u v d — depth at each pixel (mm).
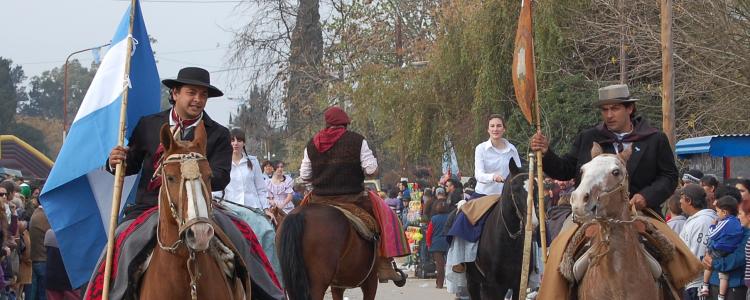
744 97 21828
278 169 16750
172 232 7230
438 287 20500
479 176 11992
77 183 8852
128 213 8180
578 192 7172
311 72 38938
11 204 15977
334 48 38438
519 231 10875
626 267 7457
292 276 10016
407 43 38375
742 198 11305
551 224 11047
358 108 31406
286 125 39250
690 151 17344
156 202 8117
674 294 7961
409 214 26391
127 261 7582
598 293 7523
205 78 8227
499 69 26641
